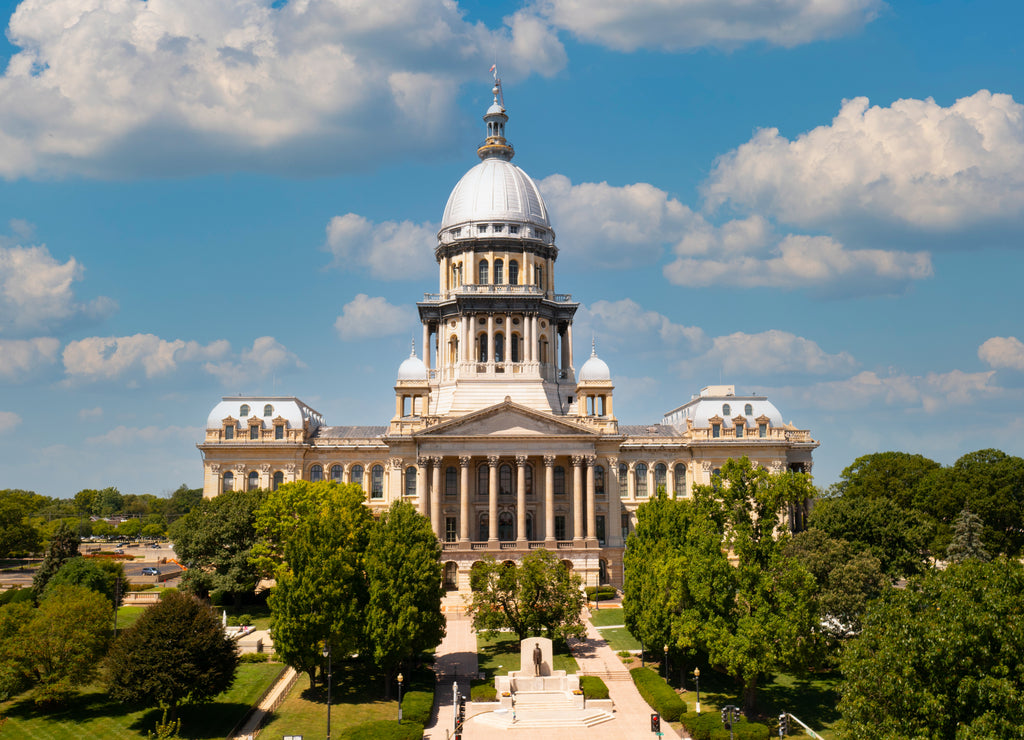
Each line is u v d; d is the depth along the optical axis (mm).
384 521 92812
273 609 83750
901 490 137750
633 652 96875
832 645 85250
